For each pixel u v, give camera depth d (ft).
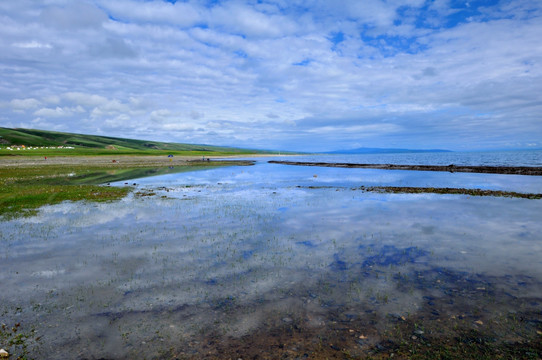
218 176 169.07
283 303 25.35
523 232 46.55
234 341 20.30
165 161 377.50
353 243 41.86
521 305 24.36
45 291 27.76
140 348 19.63
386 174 180.96
